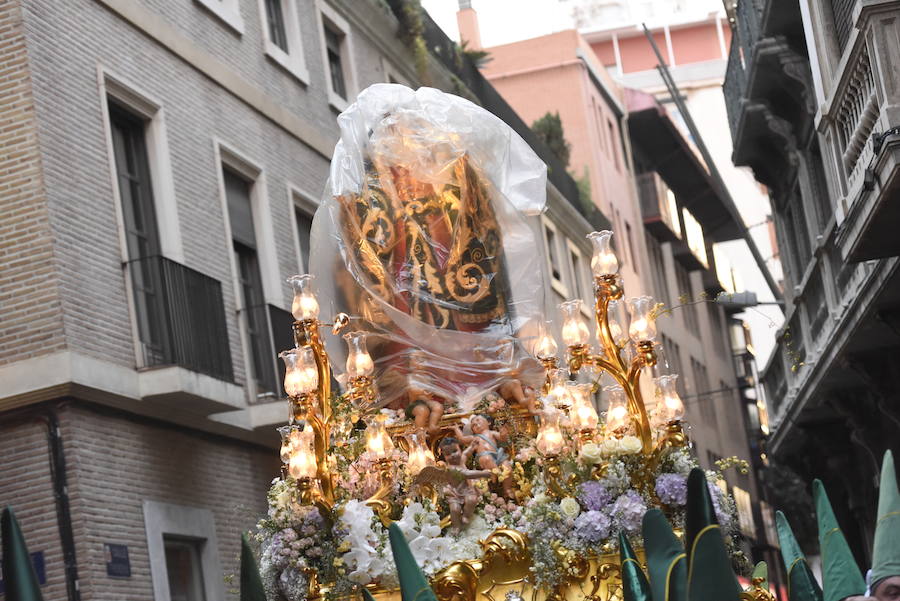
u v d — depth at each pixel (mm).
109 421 14305
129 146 16062
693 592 4762
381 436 7113
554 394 7531
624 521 7000
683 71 62469
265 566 7258
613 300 7645
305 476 6977
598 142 39906
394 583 7016
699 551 4766
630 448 7172
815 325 21969
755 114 22906
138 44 16203
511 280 7973
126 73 15828
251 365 17422
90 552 13562
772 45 20266
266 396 17172
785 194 25234
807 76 20188
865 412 21891
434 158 7914
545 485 7176
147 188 16141
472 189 7934
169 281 15312
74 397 13812
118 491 14195
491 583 7008
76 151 14570
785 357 25031
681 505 7145
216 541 15820
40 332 13805
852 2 15273
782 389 26359
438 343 7707
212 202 17219
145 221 15984
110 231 14844
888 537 5258
